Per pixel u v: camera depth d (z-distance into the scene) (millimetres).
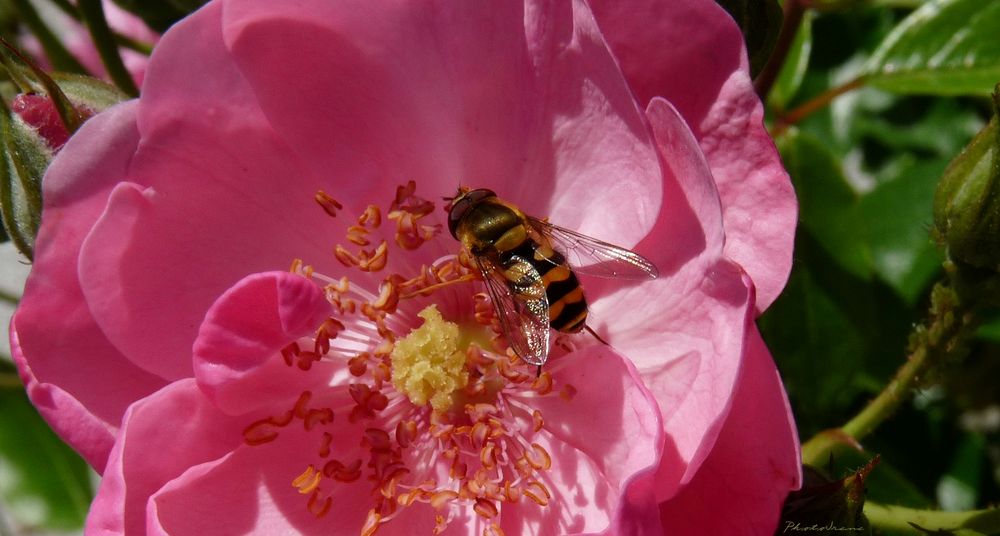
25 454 160
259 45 117
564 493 121
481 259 124
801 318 149
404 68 120
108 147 114
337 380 125
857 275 149
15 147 120
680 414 115
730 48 112
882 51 150
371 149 122
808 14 152
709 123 113
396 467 123
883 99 171
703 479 113
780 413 109
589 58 114
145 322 117
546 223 122
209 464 117
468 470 126
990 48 147
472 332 130
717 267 110
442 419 128
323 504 122
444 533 122
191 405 117
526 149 122
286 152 121
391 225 125
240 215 121
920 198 159
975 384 159
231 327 114
